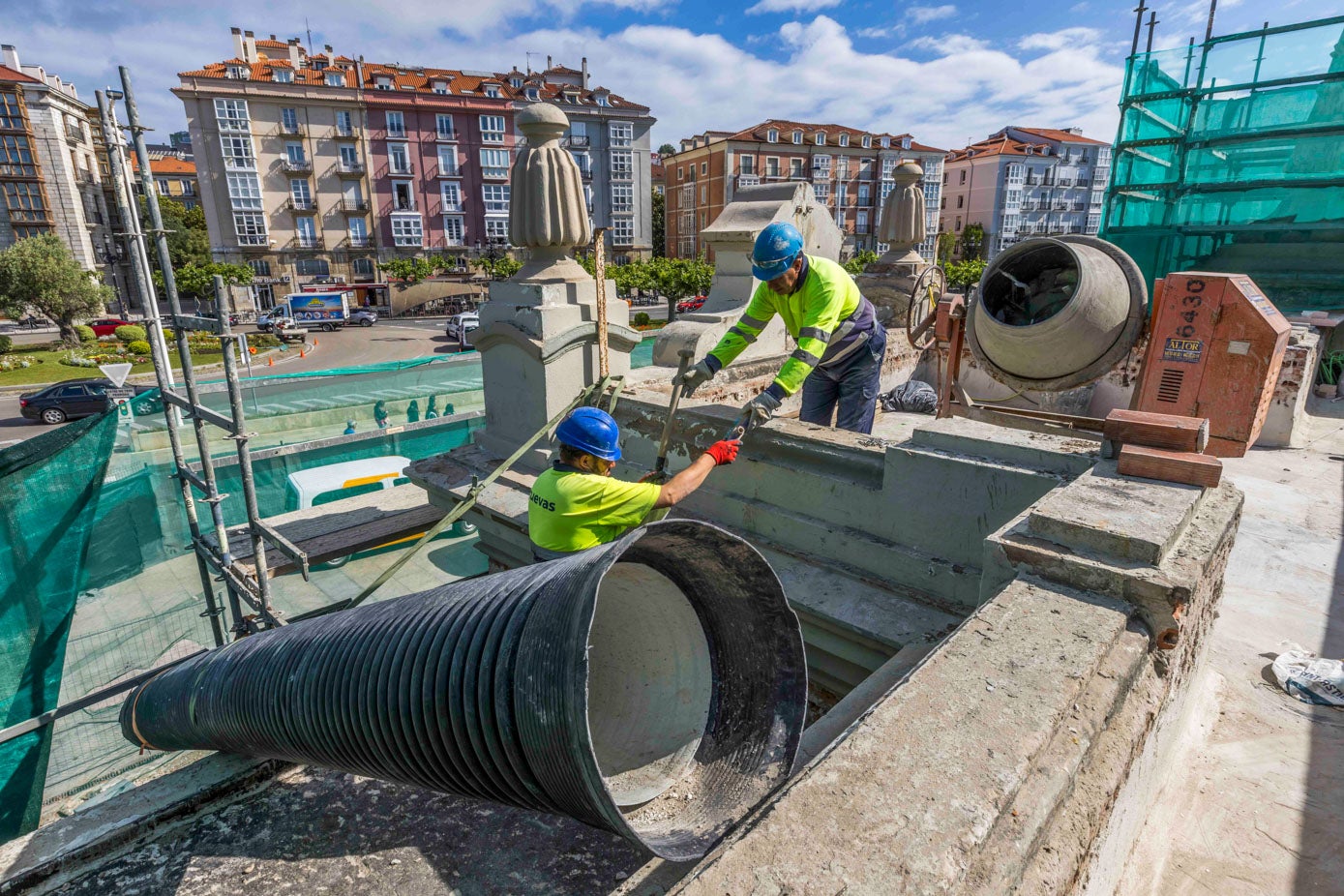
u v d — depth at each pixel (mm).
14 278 42906
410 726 1548
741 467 3498
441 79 60438
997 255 4652
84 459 5023
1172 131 9852
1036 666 1524
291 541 5398
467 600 1681
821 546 3189
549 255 4766
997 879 1085
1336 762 2396
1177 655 1936
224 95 53625
